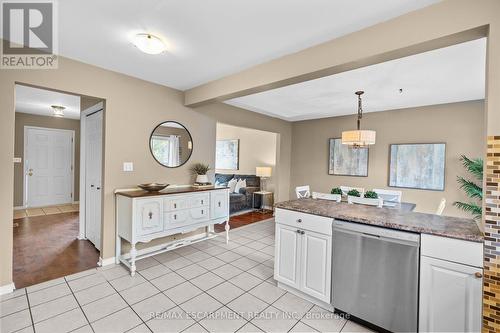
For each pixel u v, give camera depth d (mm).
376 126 4875
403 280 1692
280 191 5945
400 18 1763
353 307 1917
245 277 2646
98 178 3252
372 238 1815
